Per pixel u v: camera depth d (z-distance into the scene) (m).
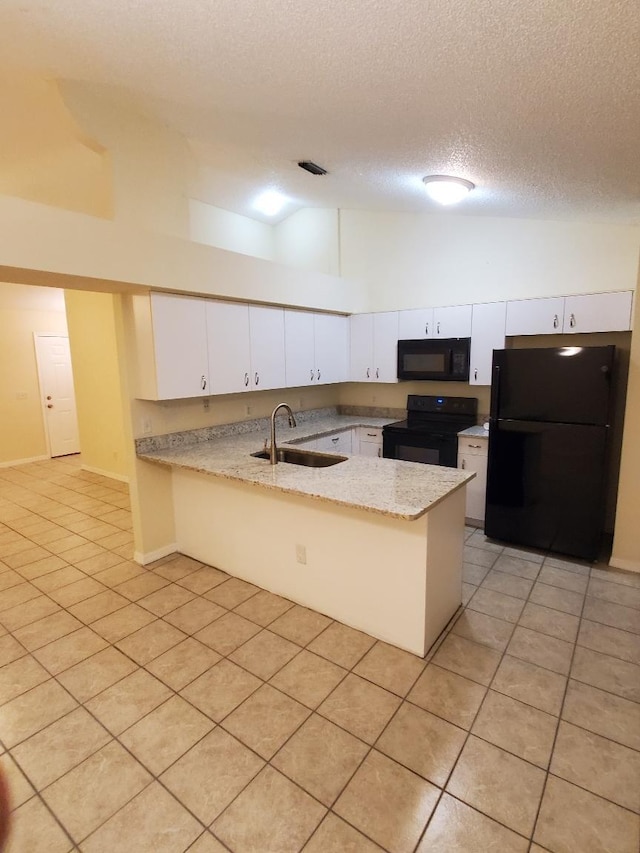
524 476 3.46
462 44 1.37
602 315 3.38
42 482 5.70
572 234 3.73
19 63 2.09
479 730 1.88
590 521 3.26
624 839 1.46
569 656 2.32
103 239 2.54
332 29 1.39
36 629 2.62
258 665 2.29
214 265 3.19
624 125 1.81
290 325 4.02
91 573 3.29
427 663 2.28
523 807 1.56
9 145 3.16
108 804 1.60
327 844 1.46
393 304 4.66
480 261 4.16
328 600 2.67
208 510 3.28
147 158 2.86
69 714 2.00
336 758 1.76
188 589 3.04
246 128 2.53
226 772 1.71
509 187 2.85
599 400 3.12
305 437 3.93
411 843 1.46
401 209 4.29
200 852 1.45
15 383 6.52
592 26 1.20
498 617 2.66
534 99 1.66
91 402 5.90
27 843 1.48
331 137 2.38
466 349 4.01
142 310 2.97
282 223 5.15
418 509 2.07
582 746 1.79
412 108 1.87
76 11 1.55
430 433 4.05
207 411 3.74
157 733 1.90
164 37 1.66
